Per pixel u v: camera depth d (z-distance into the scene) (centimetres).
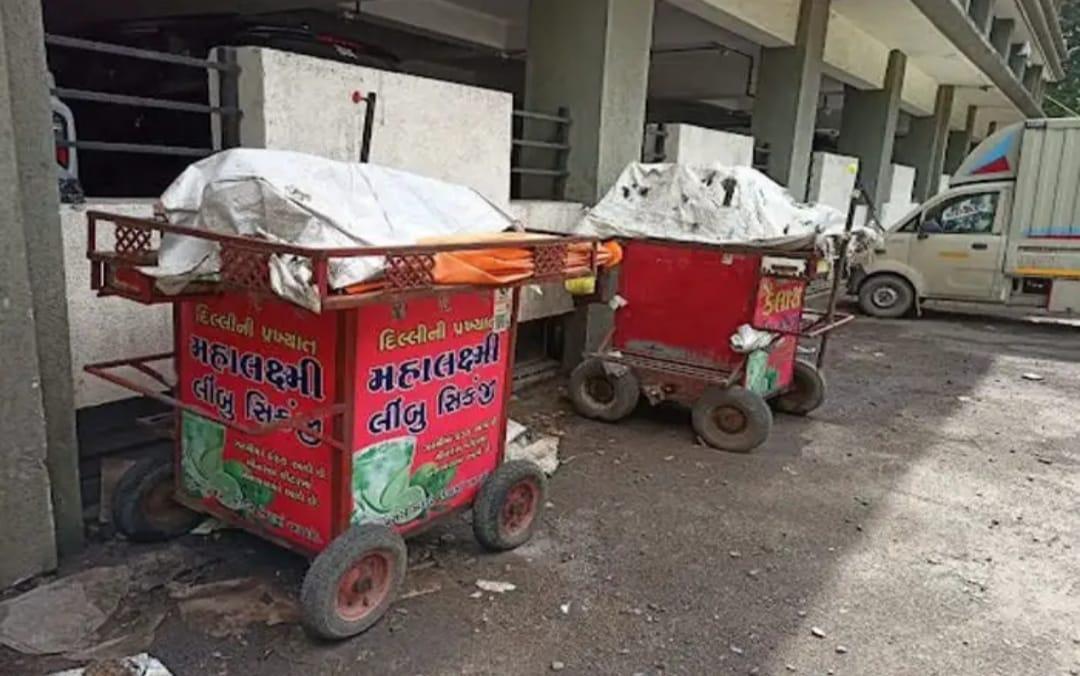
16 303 266
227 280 229
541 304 561
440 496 305
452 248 248
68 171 332
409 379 278
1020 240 974
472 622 283
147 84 600
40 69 267
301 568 306
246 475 286
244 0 732
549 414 535
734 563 340
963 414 595
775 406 575
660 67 1202
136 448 364
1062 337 960
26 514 280
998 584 334
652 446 484
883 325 995
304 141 379
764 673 265
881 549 361
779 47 877
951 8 852
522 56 1080
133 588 288
